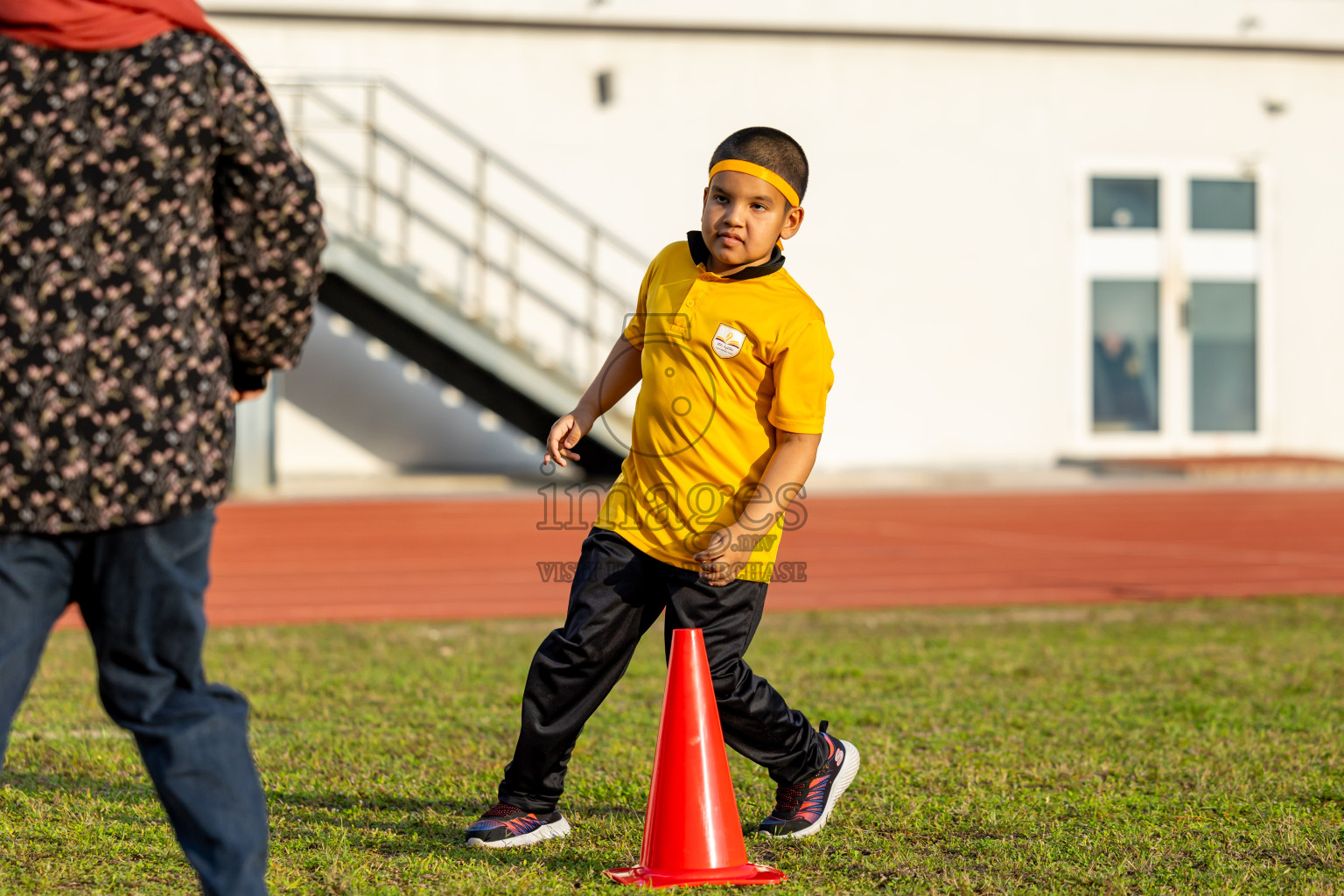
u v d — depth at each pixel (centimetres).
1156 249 2400
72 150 252
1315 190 2456
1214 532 1519
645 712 606
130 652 268
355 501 1764
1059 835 407
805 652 781
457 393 2214
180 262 258
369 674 699
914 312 2309
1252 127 2423
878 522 1616
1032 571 1202
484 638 845
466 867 370
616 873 367
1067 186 2355
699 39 2216
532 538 1430
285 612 958
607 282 2203
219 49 263
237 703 284
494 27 2152
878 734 552
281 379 1925
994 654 771
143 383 255
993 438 2344
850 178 2277
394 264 1792
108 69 254
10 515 252
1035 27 2291
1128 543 1412
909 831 415
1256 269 2442
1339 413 2491
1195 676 694
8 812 416
